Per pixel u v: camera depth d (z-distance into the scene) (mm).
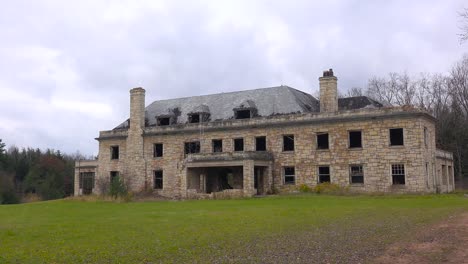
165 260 12844
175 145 52812
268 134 47438
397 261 12289
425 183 40312
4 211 32156
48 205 38312
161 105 59000
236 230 18438
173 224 20922
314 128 45125
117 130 57219
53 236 17594
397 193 40219
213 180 51406
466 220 19875
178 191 51781
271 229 18609
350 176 43219
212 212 26984
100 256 13500
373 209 26359
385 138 41719
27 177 87312
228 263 12328
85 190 60781
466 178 62375
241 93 53938
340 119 43594
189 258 13055
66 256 13562
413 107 40875
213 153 46938
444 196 36875
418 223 19438
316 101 54062
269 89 52156
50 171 89375
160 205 35094
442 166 47875
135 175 55000
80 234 18047
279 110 48812
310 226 19328
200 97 57000
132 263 12555
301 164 45469
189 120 53656
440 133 63375
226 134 49719
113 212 28938
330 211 25672
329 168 44219
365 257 12766
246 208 29531
